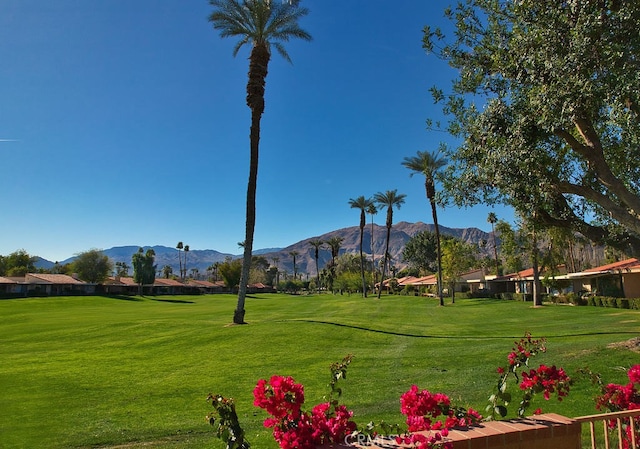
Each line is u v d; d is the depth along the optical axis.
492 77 8.64
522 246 39.22
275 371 14.07
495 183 8.44
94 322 31.50
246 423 8.85
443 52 9.15
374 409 9.20
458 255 53.91
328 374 13.31
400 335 21.17
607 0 6.40
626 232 8.81
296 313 39.09
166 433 8.38
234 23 25.27
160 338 21.50
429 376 12.32
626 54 6.21
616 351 12.44
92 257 104.25
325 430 3.26
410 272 125.25
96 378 13.73
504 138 8.09
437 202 9.53
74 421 9.30
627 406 4.50
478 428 3.22
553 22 6.91
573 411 7.86
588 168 8.42
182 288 121.56
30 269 114.50
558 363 12.06
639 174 8.66
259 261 176.62
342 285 100.44
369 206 75.25
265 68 25.86
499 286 68.06
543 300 44.03
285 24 25.50
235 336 20.58
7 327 30.23
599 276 42.75
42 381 13.37
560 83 6.76
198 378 13.47
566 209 8.68
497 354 14.66
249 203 25.67
